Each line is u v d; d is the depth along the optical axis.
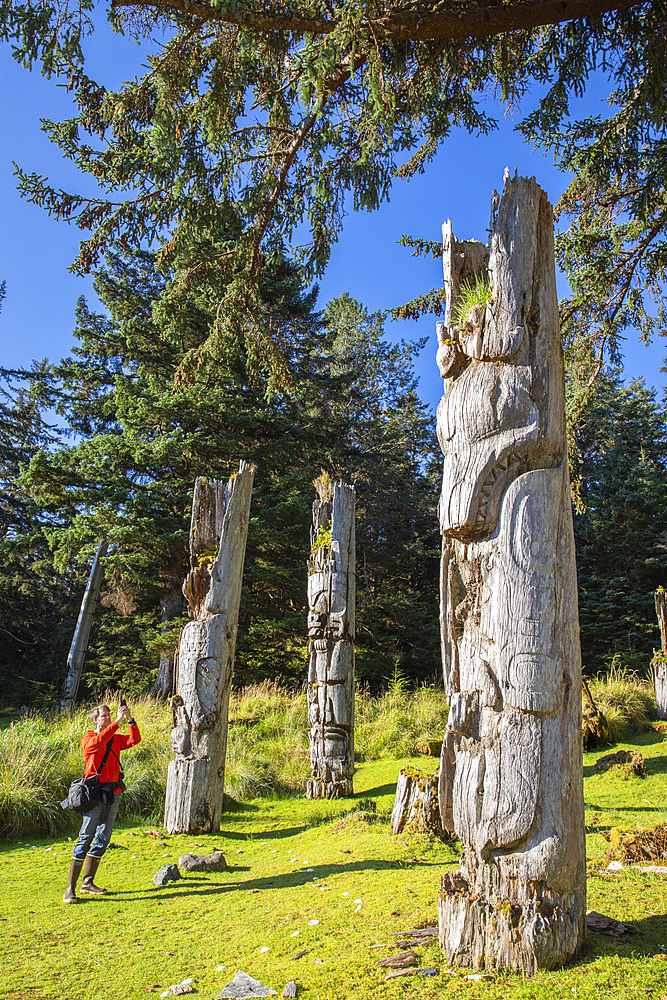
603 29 6.59
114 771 5.18
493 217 3.47
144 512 17.88
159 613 22.25
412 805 5.65
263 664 20.02
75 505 18.86
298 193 6.79
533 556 3.10
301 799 8.66
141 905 4.63
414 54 6.44
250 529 18.80
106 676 21.08
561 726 2.98
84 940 3.94
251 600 19.80
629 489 22.52
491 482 3.24
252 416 19.75
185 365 7.50
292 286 20.34
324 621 9.05
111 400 20.83
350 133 6.57
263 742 11.09
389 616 24.17
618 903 3.49
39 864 5.85
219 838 6.70
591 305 8.38
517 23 5.68
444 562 3.41
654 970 2.68
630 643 20.22
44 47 5.08
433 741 10.68
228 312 7.20
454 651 3.30
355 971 3.02
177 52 5.73
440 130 7.37
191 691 7.08
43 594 27.34
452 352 3.48
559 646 3.04
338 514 9.55
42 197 5.86
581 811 2.99
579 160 7.61
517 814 2.87
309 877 4.79
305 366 23.19
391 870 4.65
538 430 3.22
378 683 22.77
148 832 6.84
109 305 19.38
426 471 32.38
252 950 3.55
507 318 3.32
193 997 3.08
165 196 6.19
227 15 5.14
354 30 5.10
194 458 18.55
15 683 24.41
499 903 2.88
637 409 27.28
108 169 5.89
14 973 3.46
